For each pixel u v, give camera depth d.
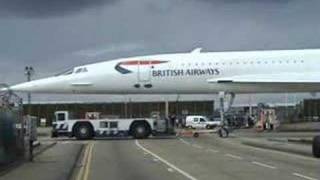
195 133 64.19
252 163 27.41
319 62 58.12
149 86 59.19
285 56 58.50
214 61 58.62
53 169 25.00
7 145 25.92
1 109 25.25
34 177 21.75
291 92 59.28
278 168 24.45
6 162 25.67
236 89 58.56
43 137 66.50
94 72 59.78
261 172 22.69
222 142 49.75
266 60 58.34
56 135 61.47
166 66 58.91
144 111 117.38
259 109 93.75
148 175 22.19
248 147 42.16
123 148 42.50
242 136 58.88
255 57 58.56
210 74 58.28
